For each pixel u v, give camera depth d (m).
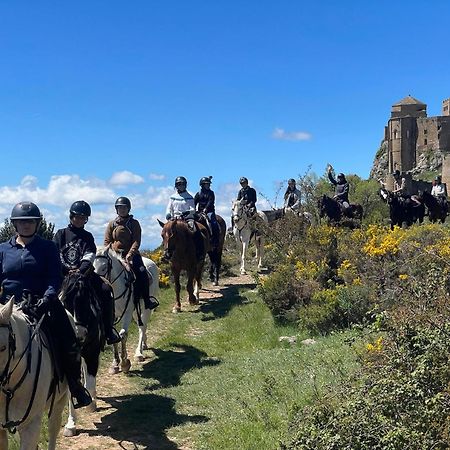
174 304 18.20
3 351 5.14
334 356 9.95
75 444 7.94
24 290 5.96
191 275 17.50
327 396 6.65
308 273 15.03
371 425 5.44
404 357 6.35
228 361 11.90
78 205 8.46
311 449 5.57
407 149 112.19
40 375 5.73
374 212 30.14
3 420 5.57
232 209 23.20
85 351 8.46
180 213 17.16
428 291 7.77
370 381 6.32
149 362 12.28
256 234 23.38
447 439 5.23
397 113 118.12
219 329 15.20
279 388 9.05
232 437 7.62
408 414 5.58
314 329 13.30
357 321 12.74
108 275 10.45
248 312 16.14
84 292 8.09
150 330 15.20
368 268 14.34
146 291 11.72
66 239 8.50
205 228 18.11
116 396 10.04
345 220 21.09
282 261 17.69
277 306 14.79
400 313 7.42
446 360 5.99
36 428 5.73
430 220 26.42
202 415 8.92
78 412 9.16
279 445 6.35
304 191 24.72
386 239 15.30
